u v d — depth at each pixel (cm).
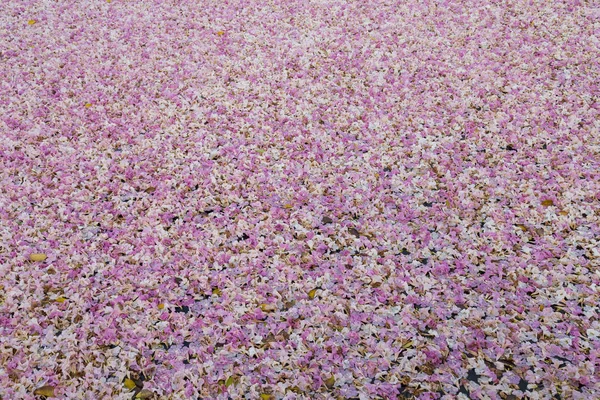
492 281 322
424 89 511
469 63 548
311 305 312
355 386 270
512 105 480
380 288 319
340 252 347
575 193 379
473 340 288
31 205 392
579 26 610
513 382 269
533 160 417
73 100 517
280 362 282
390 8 678
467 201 377
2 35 654
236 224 370
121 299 315
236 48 596
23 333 298
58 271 337
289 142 446
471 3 680
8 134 468
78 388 272
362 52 579
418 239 351
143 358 283
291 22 654
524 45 576
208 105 501
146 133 465
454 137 445
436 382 271
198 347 292
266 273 332
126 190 403
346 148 440
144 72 561
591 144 429
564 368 271
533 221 363
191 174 416
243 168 419
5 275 334
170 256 345
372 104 491
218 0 720
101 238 362
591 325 295
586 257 338
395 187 397
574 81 510
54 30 662
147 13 695
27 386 272
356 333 293
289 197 391
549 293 314
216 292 323
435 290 318
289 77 541
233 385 272
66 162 433
